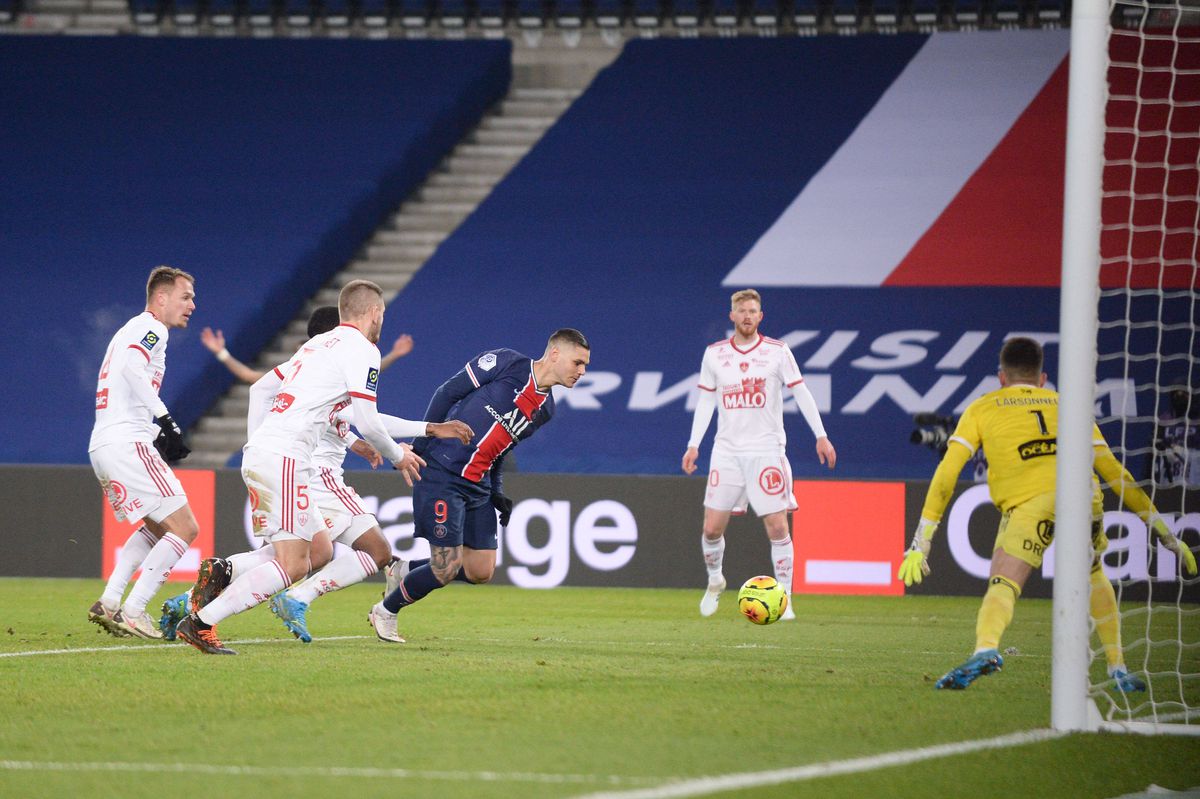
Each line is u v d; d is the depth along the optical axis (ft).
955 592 147.33
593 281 204.54
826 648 91.97
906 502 148.56
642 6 234.99
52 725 55.77
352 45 237.45
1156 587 141.59
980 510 147.23
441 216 220.84
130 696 63.46
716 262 205.16
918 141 215.31
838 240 205.36
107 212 210.59
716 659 82.84
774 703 63.67
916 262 201.16
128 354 88.22
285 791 43.60
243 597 79.71
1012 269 199.11
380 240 217.15
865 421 184.96
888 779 47.39
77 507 154.92
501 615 117.08
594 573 152.46
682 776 46.47
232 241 204.85
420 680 69.46
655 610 124.26
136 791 43.62
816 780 46.57
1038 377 70.38
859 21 233.35
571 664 77.92
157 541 92.38
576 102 230.48
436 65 233.76
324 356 80.38
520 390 85.10
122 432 88.94
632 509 152.25
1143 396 186.29
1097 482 70.38
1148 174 205.77
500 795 43.19
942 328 193.88
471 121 234.38
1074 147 60.13
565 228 212.43
